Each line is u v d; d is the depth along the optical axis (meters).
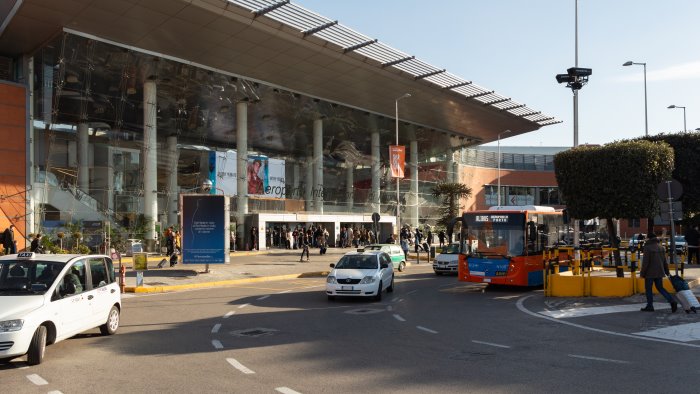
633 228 61.75
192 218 25.33
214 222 25.38
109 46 33.66
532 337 10.30
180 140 50.38
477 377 7.38
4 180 30.66
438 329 11.40
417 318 13.03
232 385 7.08
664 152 17.89
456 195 54.72
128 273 25.47
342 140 59.09
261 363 8.36
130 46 34.38
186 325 12.16
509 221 19.38
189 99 42.91
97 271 10.66
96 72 35.69
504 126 61.00
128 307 15.51
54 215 33.69
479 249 19.48
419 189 66.25
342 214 52.56
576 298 16.20
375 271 17.16
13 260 9.44
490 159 80.31
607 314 12.88
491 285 21.67
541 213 20.94
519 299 16.72
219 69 39.50
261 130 53.62
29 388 7.01
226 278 24.11
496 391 6.70
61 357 8.86
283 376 7.54
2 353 7.86
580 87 27.88
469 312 13.96
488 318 12.84
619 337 10.12
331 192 54.25
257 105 46.72
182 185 49.81
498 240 19.33
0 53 33.81
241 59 38.19
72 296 9.39
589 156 18.22
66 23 30.94
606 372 7.55
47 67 34.75
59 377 7.55
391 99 48.94
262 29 33.97
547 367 7.90
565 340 9.95
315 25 34.53
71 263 9.75
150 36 33.69
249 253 40.88
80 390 6.89
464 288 20.62
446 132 63.75
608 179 17.89
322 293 19.25
